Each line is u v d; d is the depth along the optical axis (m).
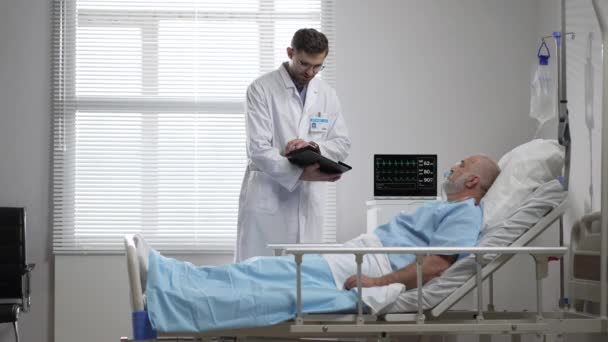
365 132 4.42
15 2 4.38
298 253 2.31
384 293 2.40
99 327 4.29
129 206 4.36
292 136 3.59
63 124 4.37
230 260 4.38
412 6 4.44
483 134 4.44
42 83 4.39
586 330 2.43
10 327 4.32
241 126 4.42
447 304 2.41
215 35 4.42
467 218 2.58
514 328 2.39
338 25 4.43
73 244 4.32
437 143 4.43
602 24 2.58
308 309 2.36
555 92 3.78
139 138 4.39
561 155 2.71
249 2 4.44
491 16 4.45
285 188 3.59
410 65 4.44
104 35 4.40
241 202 3.64
